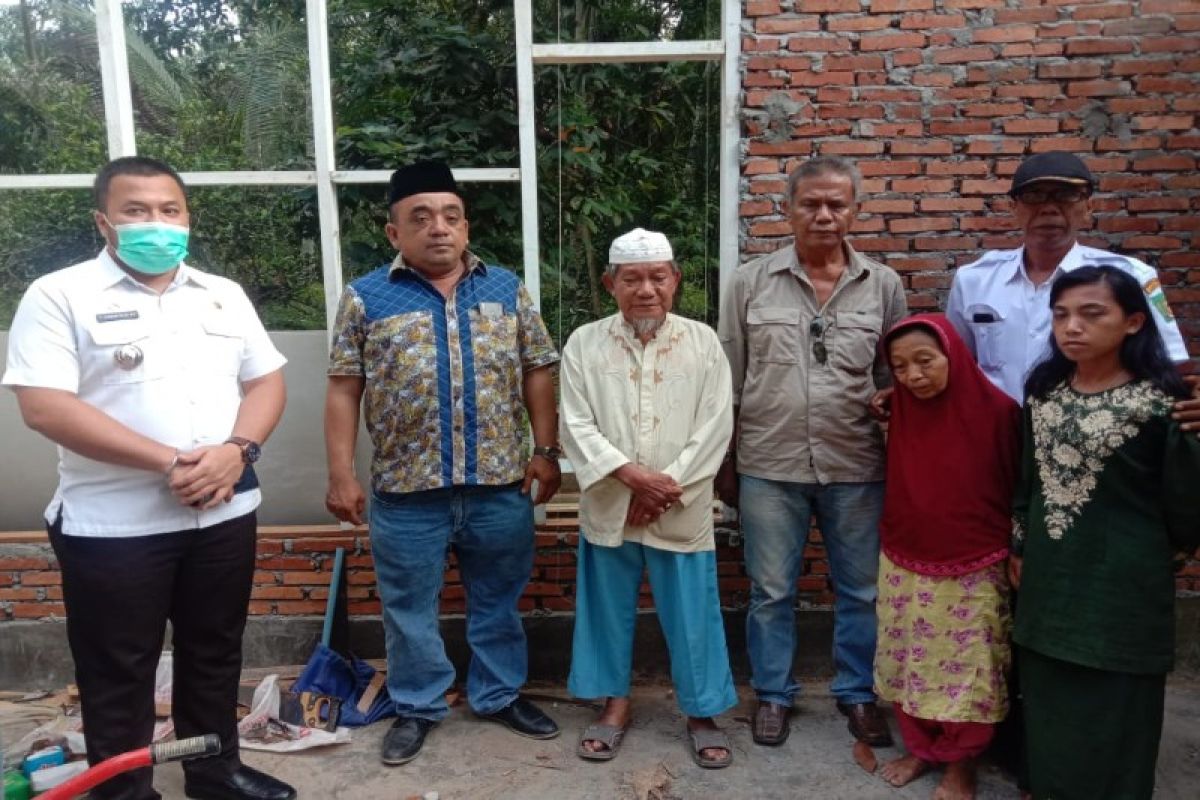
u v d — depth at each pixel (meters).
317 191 3.46
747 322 2.72
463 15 4.10
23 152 3.92
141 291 2.18
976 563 2.37
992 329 2.67
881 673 2.57
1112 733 2.12
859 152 3.04
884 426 2.89
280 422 3.29
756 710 2.93
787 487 2.73
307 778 2.63
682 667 2.68
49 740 2.70
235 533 2.33
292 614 3.25
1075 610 2.12
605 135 4.27
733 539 3.21
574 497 3.55
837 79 3.01
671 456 2.59
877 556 2.74
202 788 2.48
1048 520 2.17
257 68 4.17
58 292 2.08
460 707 3.05
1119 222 3.04
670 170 4.53
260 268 4.02
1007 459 2.38
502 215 3.90
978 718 2.37
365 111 3.90
